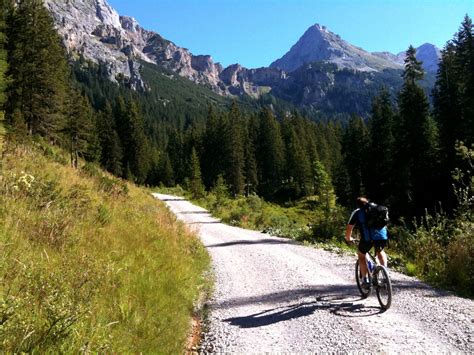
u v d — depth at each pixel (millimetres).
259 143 101125
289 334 5586
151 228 11414
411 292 7383
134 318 5156
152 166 115375
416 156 45906
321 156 105250
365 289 7062
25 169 11328
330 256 11977
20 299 3684
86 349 3586
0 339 3199
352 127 85438
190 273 8891
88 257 6105
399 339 5129
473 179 11320
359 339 5203
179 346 5117
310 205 75438
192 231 15758
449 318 5789
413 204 44531
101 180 16516
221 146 90062
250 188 91375
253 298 7641
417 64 49375
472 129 40344
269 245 14938
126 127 101562
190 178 79062
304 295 7555
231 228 22891
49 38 51781
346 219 18047
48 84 47562
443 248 9711
